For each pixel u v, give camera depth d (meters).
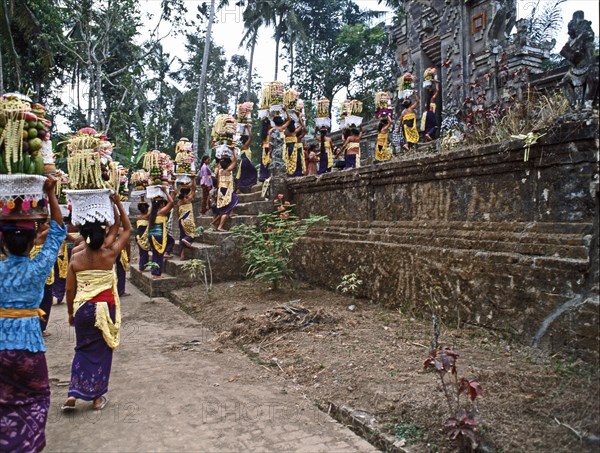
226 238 8.43
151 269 8.72
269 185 8.55
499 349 4.04
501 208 4.46
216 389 4.04
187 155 8.77
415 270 5.30
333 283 6.96
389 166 5.87
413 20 14.12
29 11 15.59
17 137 2.79
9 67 17.19
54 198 3.05
